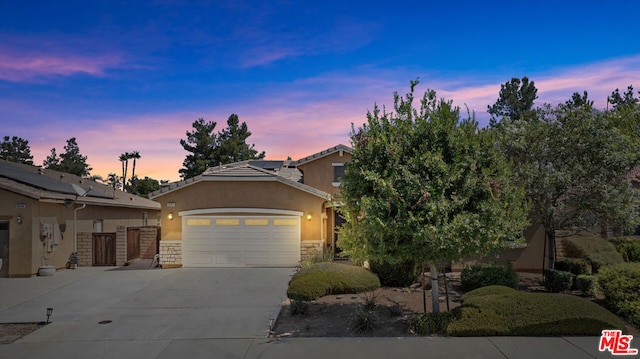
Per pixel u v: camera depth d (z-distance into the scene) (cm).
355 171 924
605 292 1055
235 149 4509
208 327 952
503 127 1354
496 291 1039
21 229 1664
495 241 848
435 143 902
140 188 5200
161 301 1209
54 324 997
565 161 1259
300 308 1040
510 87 3369
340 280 1248
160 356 782
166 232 1855
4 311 1123
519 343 812
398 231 828
